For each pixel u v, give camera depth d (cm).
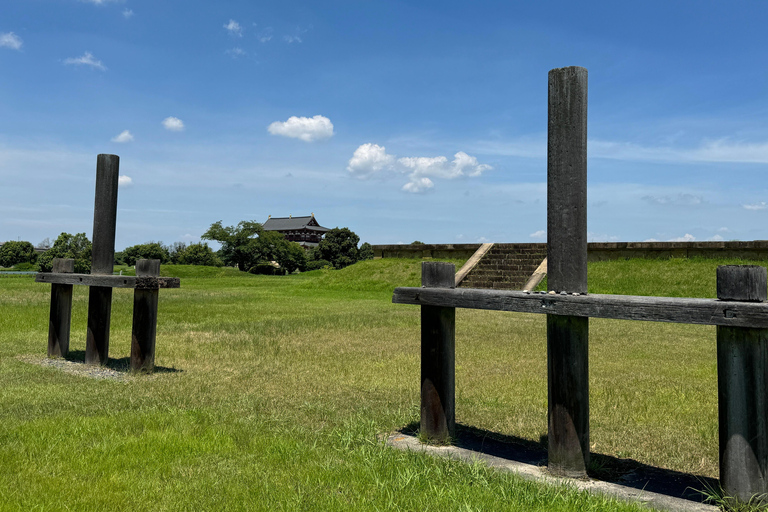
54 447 377
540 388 666
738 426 306
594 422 521
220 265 7569
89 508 287
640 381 710
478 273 2322
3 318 1184
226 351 899
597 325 1358
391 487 326
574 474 366
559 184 381
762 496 302
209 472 346
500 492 321
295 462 369
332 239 8131
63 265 809
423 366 445
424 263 443
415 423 501
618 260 2188
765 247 1881
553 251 382
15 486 309
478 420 523
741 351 305
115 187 778
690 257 2050
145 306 699
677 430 495
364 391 631
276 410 525
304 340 1048
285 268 7719
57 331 801
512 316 1552
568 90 381
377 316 1480
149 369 703
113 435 410
